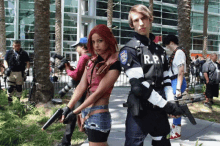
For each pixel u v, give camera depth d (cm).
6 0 2169
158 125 182
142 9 184
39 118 463
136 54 180
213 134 400
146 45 186
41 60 581
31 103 550
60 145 326
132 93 186
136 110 177
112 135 385
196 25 3362
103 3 2617
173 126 371
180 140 364
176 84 334
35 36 588
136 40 185
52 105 572
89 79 196
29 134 378
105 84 179
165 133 187
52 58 349
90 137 193
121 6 2719
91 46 194
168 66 198
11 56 576
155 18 2961
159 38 1438
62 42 2375
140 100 181
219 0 3584
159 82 183
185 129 426
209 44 3550
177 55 334
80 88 200
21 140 350
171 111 180
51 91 599
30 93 586
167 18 3095
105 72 185
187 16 645
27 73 630
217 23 3619
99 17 2591
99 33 179
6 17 2183
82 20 2514
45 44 586
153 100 174
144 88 171
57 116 181
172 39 352
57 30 1574
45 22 584
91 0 2556
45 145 339
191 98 197
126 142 190
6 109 516
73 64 1944
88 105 179
